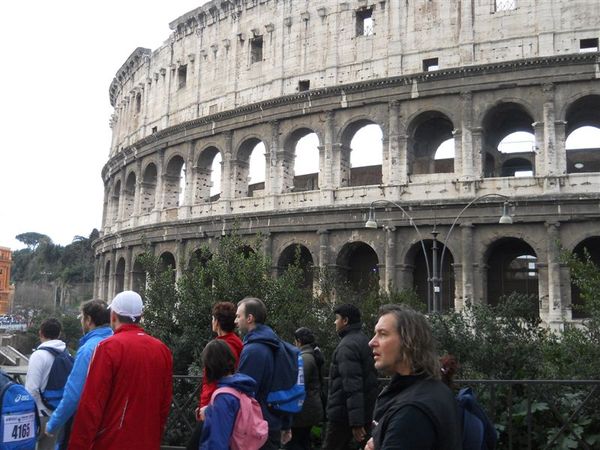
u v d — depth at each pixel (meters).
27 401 10.80
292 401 13.64
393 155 57.69
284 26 67.06
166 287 29.61
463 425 9.41
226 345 11.64
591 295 25.50
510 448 16.31
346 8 63.22
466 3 57.00
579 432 16.84
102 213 99.50
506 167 68.56
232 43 72.12
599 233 49.75
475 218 53.22
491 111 55.47
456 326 24.12
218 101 72.50
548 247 50.69
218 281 28.84
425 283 58.78
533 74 53.28
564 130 52.25
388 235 56.31
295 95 63.31
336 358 14.94
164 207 76.88
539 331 24.70
